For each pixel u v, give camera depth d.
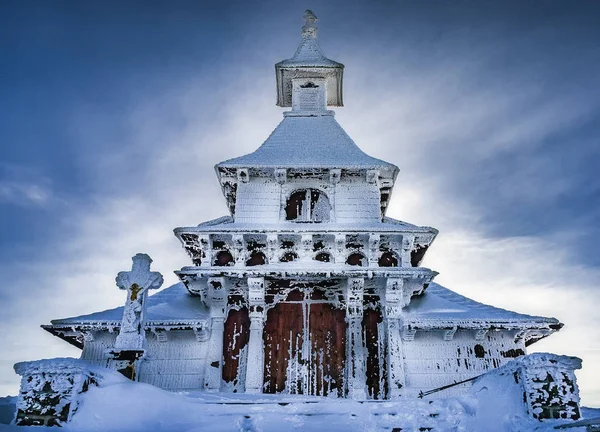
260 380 17.41
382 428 10.08
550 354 9.92
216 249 19.00
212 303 18.58
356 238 18.94
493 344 18.22
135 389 10.44
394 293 18.12
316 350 18.23
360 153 22.55
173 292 21.28
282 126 24.91
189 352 18.14
